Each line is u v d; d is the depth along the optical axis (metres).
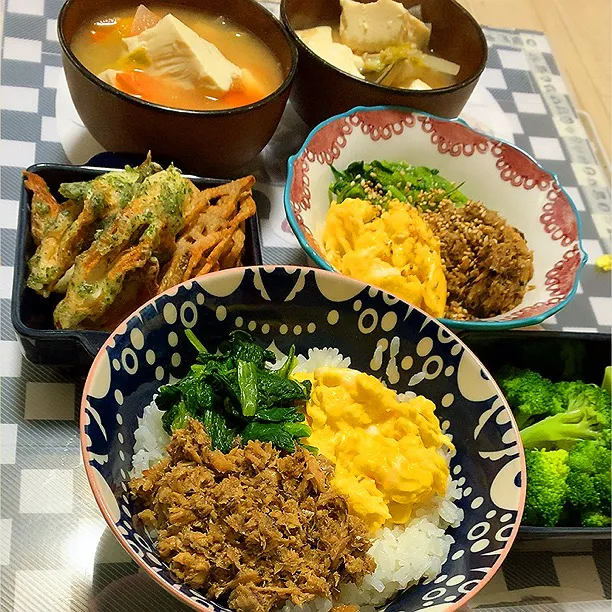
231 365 0.34
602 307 0.50
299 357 0.37
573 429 0.40
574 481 0.38
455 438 0.35
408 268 0.41
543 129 0.59
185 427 0.32
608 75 0.67
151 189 0.36
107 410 0.30
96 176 0.39
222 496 0.29
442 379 0.35
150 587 0.33
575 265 0.43
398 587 0.31
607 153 0.61
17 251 0.36
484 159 0.47
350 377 0.35
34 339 0.34
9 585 0.32
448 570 0.31
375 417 0.34
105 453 0.29
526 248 0.44
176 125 0.40
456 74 0.52
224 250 0.39
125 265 0.35
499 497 0.31
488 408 0.34
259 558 0.29
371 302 0.35
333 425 0.34
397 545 0.31
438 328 0.35
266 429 0.33
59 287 0.36
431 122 0.47
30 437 0.36
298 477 0.31
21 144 0.45
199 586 0.28
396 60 0.51
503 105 0.60
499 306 0.43
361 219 0.42
